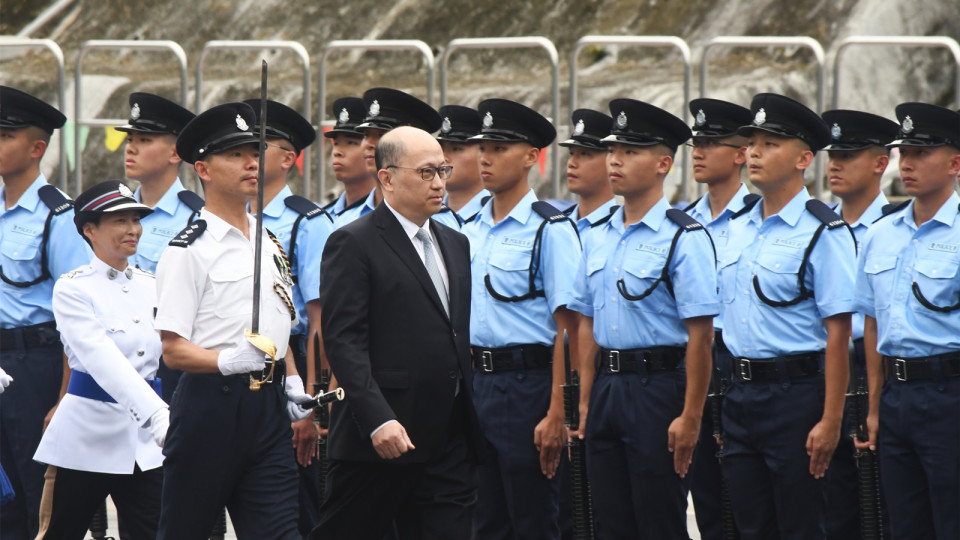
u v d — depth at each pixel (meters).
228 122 12.73
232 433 12.30
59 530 13.98
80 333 13.53
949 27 40.84
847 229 14.55
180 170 29.42
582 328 15.47
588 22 45.50
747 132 15.00
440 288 12.68
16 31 53.12
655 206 14.95
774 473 14.60
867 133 16.73
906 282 13.92
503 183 16.06
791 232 14.73
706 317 14.32
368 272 12.27
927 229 13.92
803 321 14.55
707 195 18.09
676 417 14.59
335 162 17.70
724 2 44.41
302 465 16.72
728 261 15.21
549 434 15.47
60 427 13.86
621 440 14.92
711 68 39.09
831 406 14.16
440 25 46.94
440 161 12.50
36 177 17.09
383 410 11.84
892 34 40.88
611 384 14.84
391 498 12.39
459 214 17.95
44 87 43.81
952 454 13.52
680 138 15.12
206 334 12.48
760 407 14.61
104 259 14.03
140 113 17.64
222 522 16.69
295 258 16.59
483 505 16.05
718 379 15.58
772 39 25.17
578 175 17.64
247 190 12.68
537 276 15.78
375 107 17.05
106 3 51.78
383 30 47.28
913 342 13.72
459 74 44.25
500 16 46.38
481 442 12.71
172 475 12.37
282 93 43.97
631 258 14.80
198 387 12.31
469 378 12.60
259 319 12.60
